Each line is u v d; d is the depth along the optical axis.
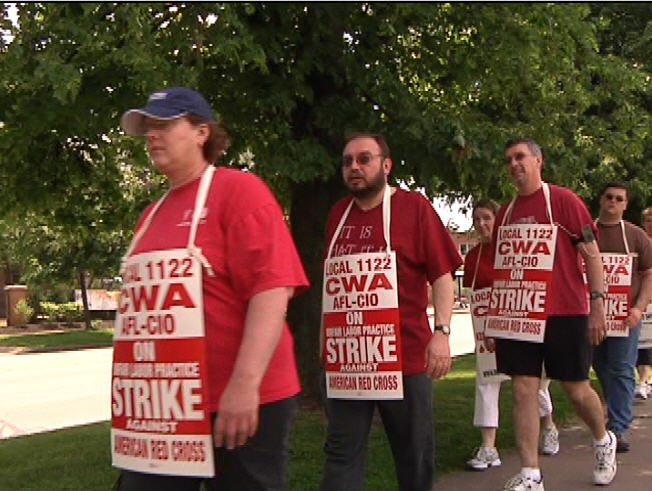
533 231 5.05
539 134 7.79
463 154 6.43
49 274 28.00
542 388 6.23
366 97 7.02
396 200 4.01
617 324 6.32
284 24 6.25
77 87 4.77
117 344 2.66
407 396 3.89
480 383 5.86
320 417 7.49
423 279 3.98
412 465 3.97
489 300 5.27
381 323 3.90
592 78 10.12
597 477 5.34
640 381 9.26
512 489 4.84
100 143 7.62
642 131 10.58
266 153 6.64
